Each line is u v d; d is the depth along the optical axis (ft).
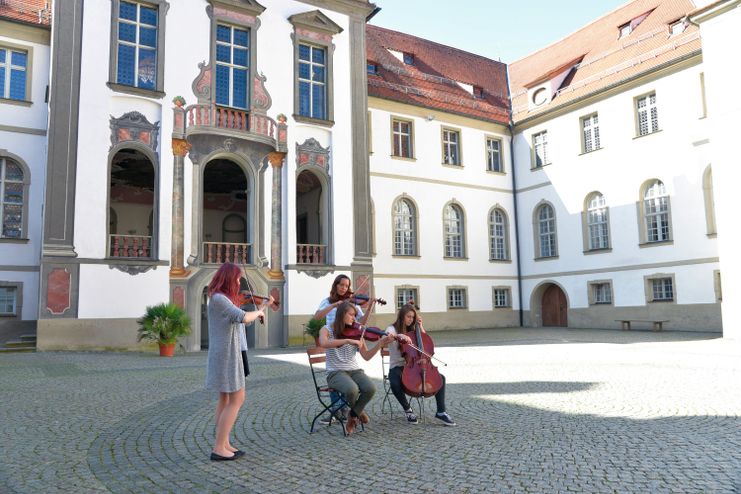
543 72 104.73
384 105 87.61
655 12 88.53
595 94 87.40
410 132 90.79
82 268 53.83
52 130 53.98
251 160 62.95
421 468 16.24
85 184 54.90
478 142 98.37
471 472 15.75
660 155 79.10
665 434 19.72
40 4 65.36
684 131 76.28
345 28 72.13
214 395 29.25
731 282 62.69
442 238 91.61
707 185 73.77
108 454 18.25
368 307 24.16
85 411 25.16
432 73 99.91
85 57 56.18
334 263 67.21
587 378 33.65
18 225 61.00
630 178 82.84
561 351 50.98
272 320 62.23
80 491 14.73
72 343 52.85
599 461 16.60
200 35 62.08
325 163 68.49
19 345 53.47
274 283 63.00
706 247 73.51
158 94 58.85
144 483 15.33
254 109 63.87
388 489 14.53
